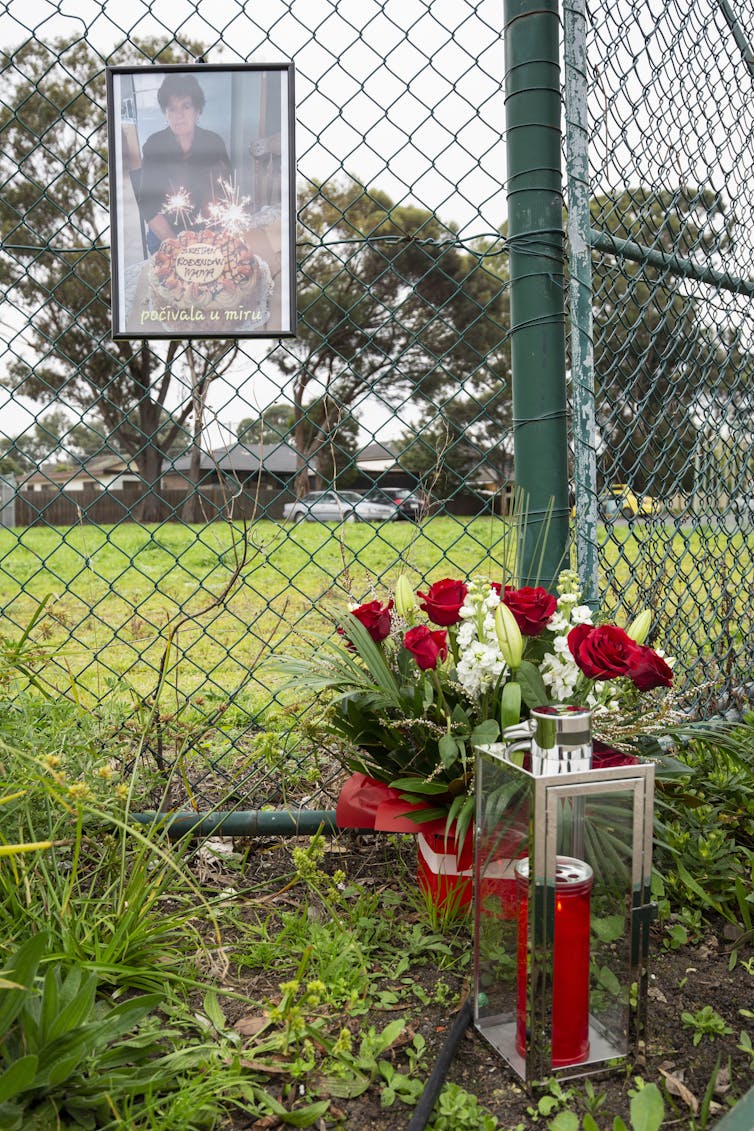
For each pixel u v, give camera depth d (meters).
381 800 1.67
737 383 2.65
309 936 1.54
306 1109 1.12
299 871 1.56
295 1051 1.26
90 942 1.39
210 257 1.99
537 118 1.89
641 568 2.29
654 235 2.24
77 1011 1.10
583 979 1.23
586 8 1.88
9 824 1.53
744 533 2.73
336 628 1.89
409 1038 1.32
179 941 1.55
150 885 1.54
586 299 1.90
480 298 20.28
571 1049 1.23
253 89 1.98
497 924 1.29
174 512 2.31
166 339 2.00
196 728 2.22
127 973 1.31
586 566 1.93
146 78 1.98
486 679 1.55
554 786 1.18
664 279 2.24
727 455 2.62
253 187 1.99
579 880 1.22
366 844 2.01
